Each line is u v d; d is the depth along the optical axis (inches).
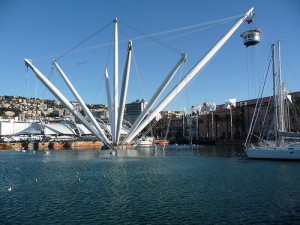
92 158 2111.2
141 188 942.4
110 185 1000.9
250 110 4200.3
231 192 859.4
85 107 2534.5
